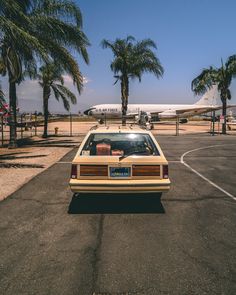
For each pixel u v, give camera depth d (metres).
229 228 4.86
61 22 15.02
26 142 21.17
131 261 3.74
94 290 3.13
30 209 5.78
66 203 6.16
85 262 3.71
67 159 12.48
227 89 30.17
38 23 14.41
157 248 4.11
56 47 15.36
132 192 5.31
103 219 5.25
